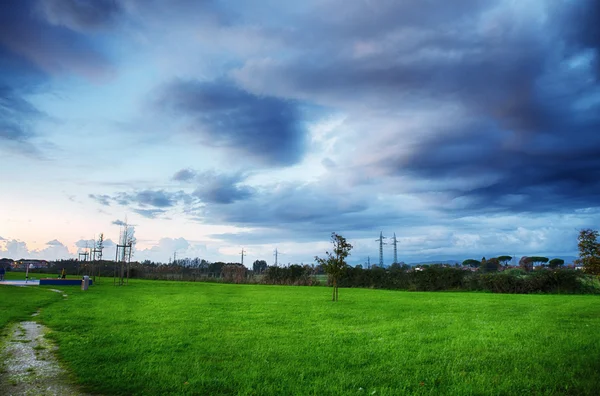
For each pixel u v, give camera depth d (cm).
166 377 947
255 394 841
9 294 3041
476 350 1235
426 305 2747
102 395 833
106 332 1524
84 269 7275
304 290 4694
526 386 875
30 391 845
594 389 844
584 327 1673
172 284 5575
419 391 862
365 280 5797
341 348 1277
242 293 3928
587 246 2611
